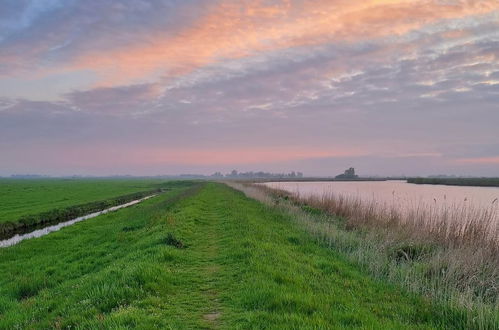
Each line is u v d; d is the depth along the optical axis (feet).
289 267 38.24
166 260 41.47
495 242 50.14
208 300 29.71
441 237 55.21
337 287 33.19
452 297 30.17
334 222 80.64
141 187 345.92
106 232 78.79
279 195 154.61
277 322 23.61
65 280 44.65
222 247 51.03
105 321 23.31
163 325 23.38
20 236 89.35
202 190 217.56
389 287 35.22
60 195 205.98
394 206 82.53
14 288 41.39
